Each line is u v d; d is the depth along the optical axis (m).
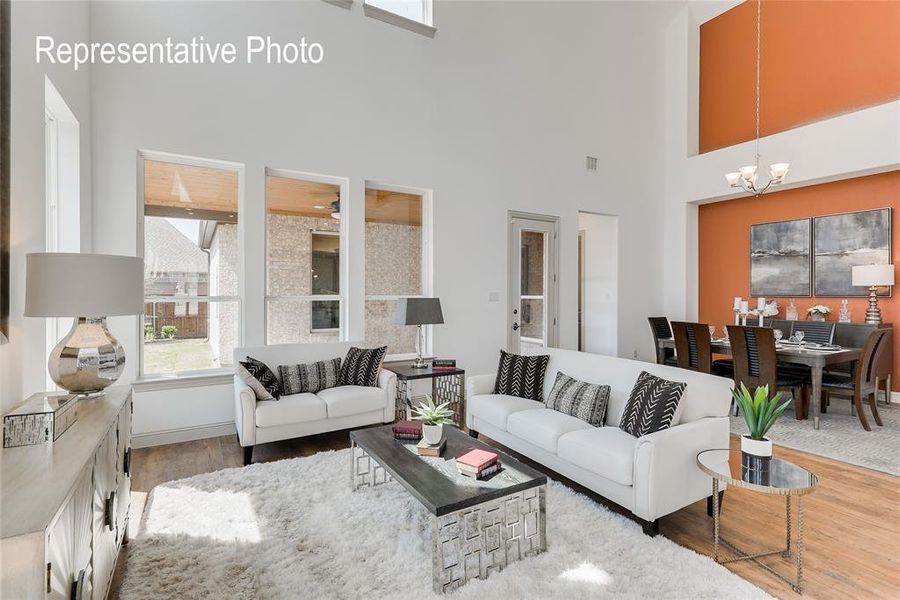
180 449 3.67
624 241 6.98
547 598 1.86
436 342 5.20
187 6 3.88
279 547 2.22
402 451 2.51
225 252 4.16
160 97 3.77
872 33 5.55
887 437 4.02
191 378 3.89
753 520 2.54
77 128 3.24
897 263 5.38
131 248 3.68
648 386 2.75
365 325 4.89
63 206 3.22
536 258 6.05
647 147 7.19
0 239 1.81
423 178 5.07
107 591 1.78
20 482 1.28
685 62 7.13
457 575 1.98
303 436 3.71
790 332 5.85
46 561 1.05
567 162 6.29
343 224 4.70
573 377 3.52
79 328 2.25
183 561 2.10
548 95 6.09
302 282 4.54
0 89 1.80
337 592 1.90
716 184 6.74
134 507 2.65
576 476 2.76
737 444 3.87
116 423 1.96
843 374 4.79
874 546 2.29
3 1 1.81
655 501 2.29
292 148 4.32
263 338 4.24
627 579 1.97
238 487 2.88
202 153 3.93
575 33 6.34
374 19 4.76
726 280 7.04
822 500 2.79
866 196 5.62
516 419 3.20
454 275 5.31
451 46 5.26
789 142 5.94
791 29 6.27
